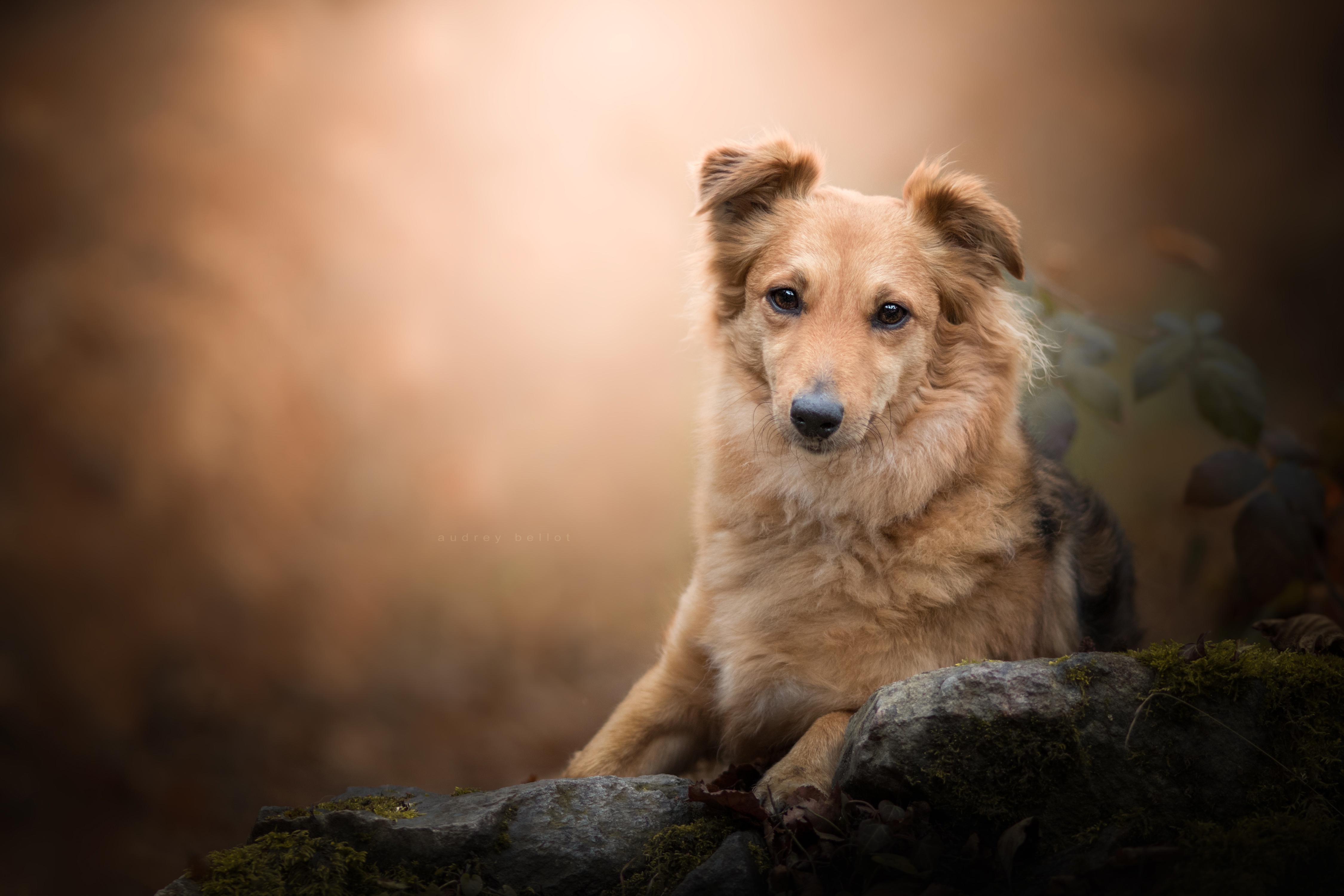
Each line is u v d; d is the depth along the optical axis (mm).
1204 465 4926
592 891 2938
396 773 7434
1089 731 2805
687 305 4375
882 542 3574
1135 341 10844
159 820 7047
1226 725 2814
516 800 3066
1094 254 12266
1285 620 3631
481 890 2883
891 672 3461
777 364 3703
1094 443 9422
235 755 7625
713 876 2760
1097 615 4133
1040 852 2781
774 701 3598
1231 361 4949
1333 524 5469
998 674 2891
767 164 3998
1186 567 5871
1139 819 2746
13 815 7004
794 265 3773
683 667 3914
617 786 3127
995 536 3574
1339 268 13078
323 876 2891
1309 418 10625
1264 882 2486
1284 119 14445
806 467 3668
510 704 8094
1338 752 2760
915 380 3730
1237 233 13828
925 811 2816
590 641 8836
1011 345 3895
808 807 2938
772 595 3645
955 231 3902
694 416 4336
